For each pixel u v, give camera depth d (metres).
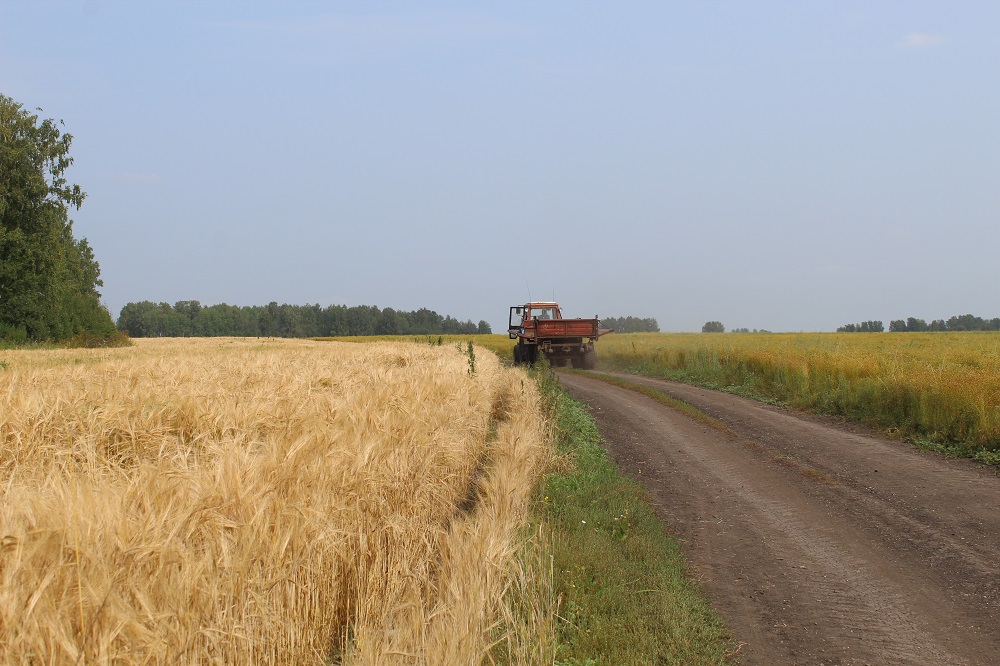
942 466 11.34
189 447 6.25
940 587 6.40
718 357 27.80
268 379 12.36
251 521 4.07
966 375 14.73
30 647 2.86
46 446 6.56
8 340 48.91
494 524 5.95
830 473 10.98
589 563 6.48
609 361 36.12
